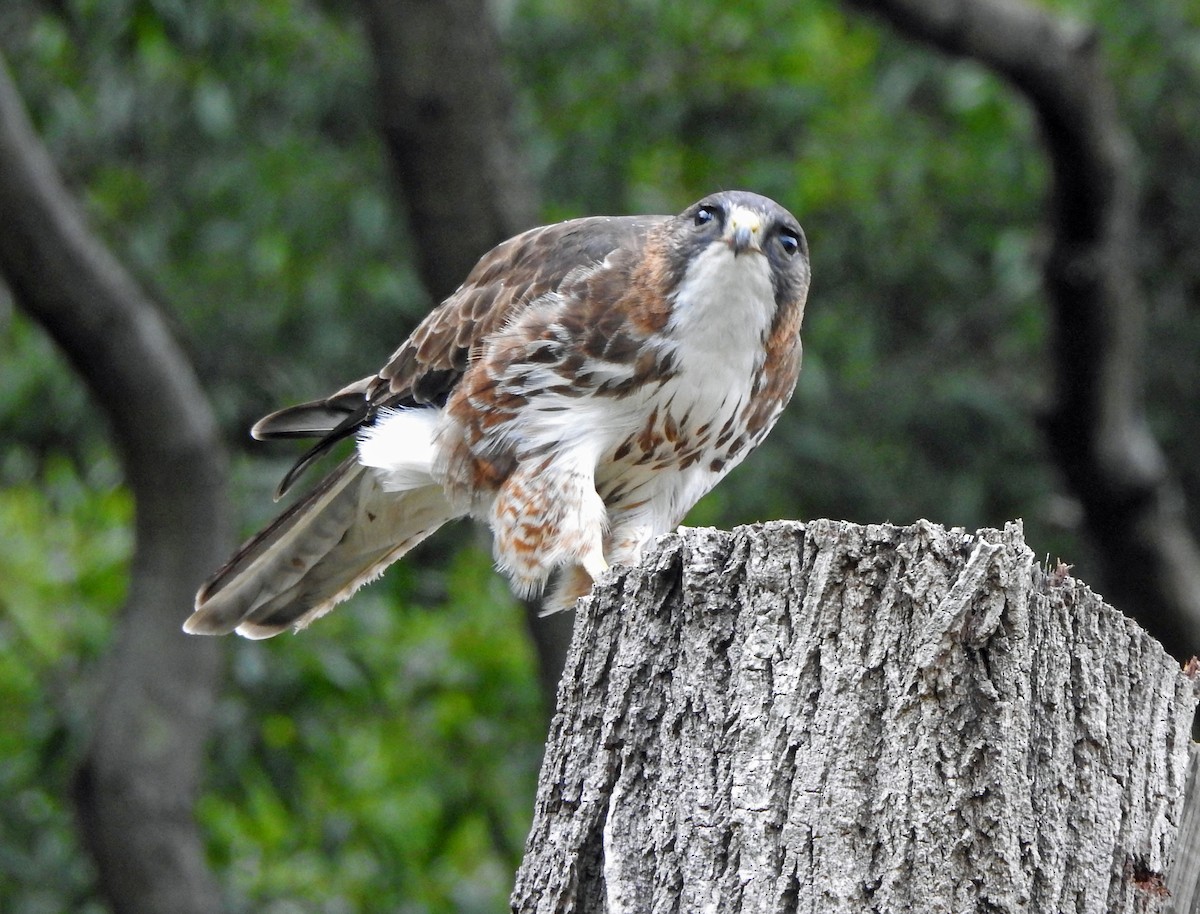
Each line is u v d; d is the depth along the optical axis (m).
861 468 16.16
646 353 7.52
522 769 14.12
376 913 13.70
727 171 16.47
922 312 17.27
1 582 12.68
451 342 8.08
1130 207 12.09
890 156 16.31
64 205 10.76
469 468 7.86
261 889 13.31
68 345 11.04
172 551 11.34
